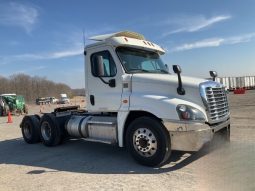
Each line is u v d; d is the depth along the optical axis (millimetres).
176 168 6871
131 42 8305
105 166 7422
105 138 8336
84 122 8984
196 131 6785
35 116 11391
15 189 6195
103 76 8266
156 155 7008
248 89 63594
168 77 7527
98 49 8406
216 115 7340
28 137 11352
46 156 8922
